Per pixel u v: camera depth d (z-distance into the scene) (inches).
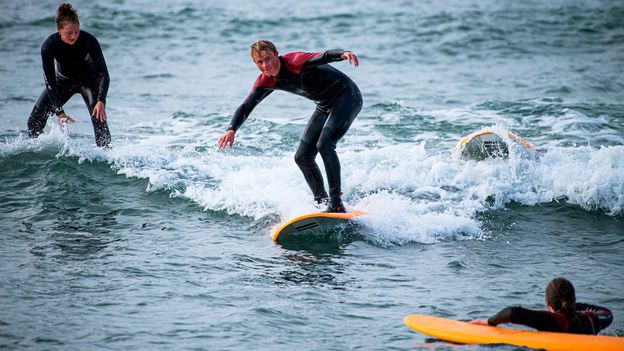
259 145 1638.8
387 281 978.7
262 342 783.1
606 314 778.8
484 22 3380.9
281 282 968.3
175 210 1275.8
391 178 1408.7
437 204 1301.7
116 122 1852.9
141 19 3356.3
